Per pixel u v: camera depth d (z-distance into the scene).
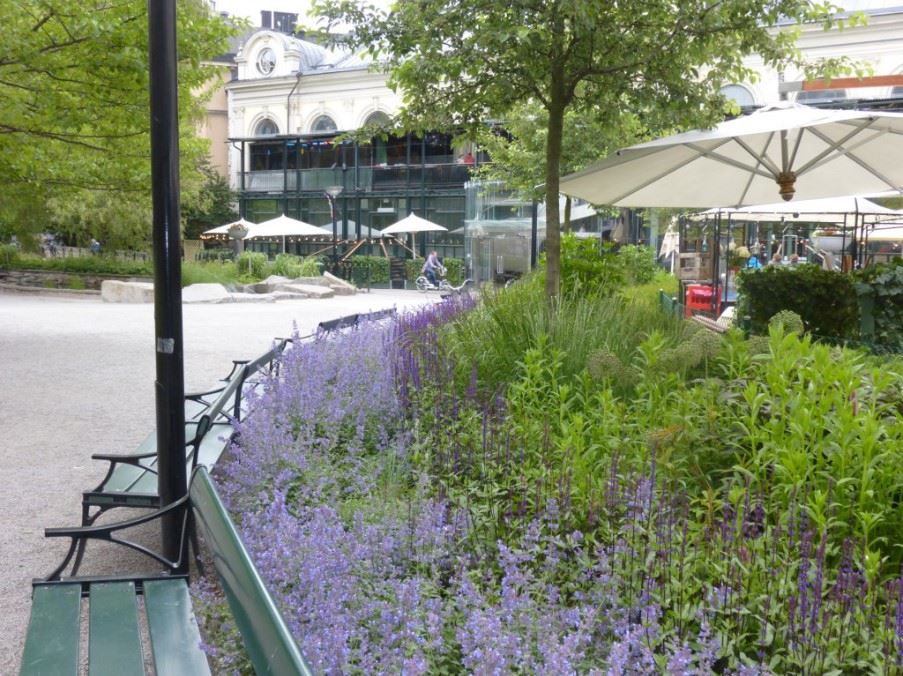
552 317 6.86
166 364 4.16
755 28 9.48
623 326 6.82
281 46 53.22
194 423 5.98
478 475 4.46
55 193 16.52
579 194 10.75
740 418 4.57
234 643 2.96
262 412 5.20
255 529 3.52
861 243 16.16
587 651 2.76
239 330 17.55
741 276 10.72
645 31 9.40
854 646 2.75
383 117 10.66
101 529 3.55
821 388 4.43
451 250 47.28
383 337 7.62
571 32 9.23
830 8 9.27
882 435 4.15
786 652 2.75
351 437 5.39
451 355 6.46
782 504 3.71
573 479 4.04
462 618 2.80
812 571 3.17
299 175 51.22
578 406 5.64
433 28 9.41
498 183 26.86
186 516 3.68
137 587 3.39
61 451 7.30
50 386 10.55
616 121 10.62
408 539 3.44
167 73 4.09
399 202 48.84
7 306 25.00
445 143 47.38
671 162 9.90
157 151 4.12
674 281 19.25
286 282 33.03
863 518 3.42
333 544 3.11
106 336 16.25
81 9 11.33
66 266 35.00
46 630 2.93
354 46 10.00
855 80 9.89
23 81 12.23
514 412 5.41
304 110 52.72
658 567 3.11
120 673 2.64
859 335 10.19
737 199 11.34
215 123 56.78
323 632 2.53
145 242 34.97
